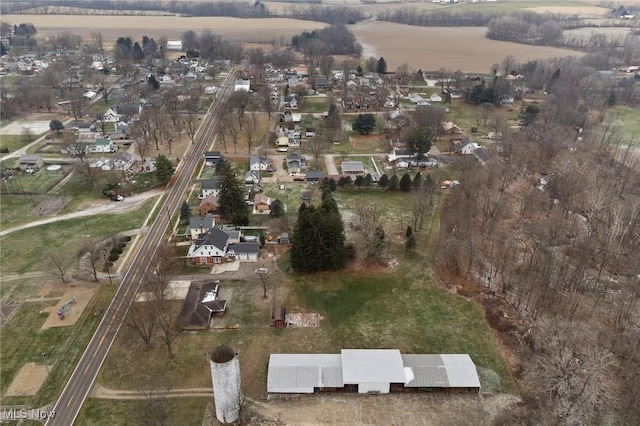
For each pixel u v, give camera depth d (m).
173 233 112.62
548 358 69.88
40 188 135.75
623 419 64.06
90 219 119.44
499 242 106.00
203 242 100.00
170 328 81.75
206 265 100.44
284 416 66.44
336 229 95.31
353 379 69.50
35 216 120.75
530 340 79.12
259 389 70.75
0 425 64.88
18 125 187.00
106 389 70.56
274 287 93.38
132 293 91.44
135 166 150.38
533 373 69.00
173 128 181.50
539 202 122.75
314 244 94.44
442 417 66.31
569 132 166.88
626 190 128.88
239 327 82.94
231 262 101.44
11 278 95.62
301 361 72.75
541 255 97.94
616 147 159.38
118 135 173.75
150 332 77.19
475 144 162.50
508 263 98.56
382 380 69.38
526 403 68.19
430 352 78.00
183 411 66.75
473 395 69.94
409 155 155.75
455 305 89.12
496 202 118.31
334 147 168.12
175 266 99.75
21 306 87.62
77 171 141.12
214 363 60.16
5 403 68.31
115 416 66.12
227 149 164.75
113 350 77.75
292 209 123.62
